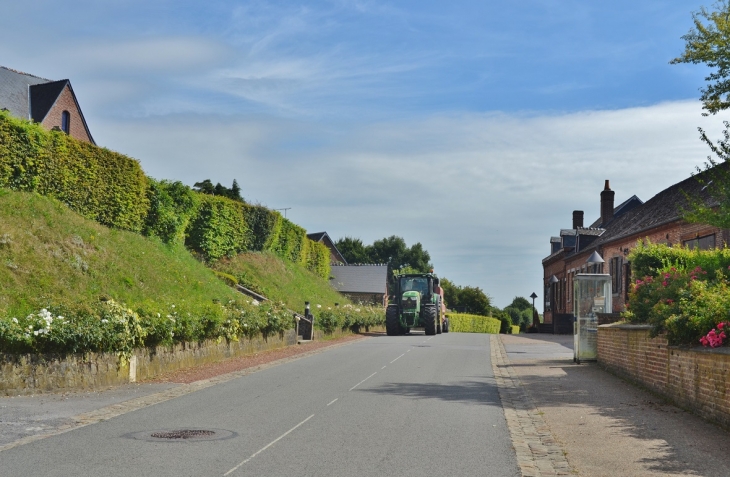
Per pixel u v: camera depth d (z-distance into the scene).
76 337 13.36
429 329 38.72
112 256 20.83
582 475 7.56
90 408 11.41
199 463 7.77
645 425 10.38
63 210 20.81
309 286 41.22
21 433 9.35
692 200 15.87
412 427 10.17
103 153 23.27
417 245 120.06
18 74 45.91
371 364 19.75
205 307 19.95
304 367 18.83
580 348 20.39
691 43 15.69
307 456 8.23
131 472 7.33
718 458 8.30
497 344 30.17
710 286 13.71
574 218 65.12
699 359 11.03
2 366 12.15
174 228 27.30
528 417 11.16
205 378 16.05
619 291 37.50
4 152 19.19
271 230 39.88
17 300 14.55
